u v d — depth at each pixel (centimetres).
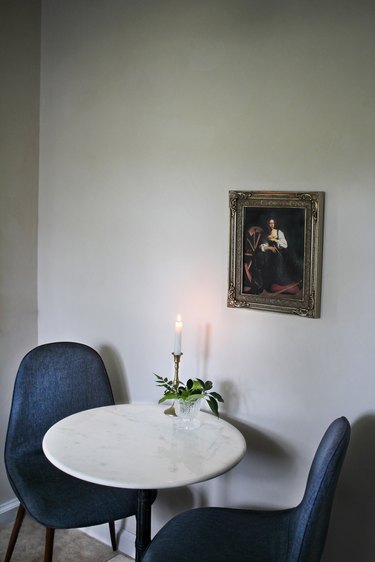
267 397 239
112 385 291
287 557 193
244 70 234
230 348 247
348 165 212
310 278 221
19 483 243
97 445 221
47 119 302
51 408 269
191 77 249
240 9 233
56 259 305
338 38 211
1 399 303
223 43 239
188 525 213
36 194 309
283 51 224
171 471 202
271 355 236
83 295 296
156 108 261
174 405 245
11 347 305
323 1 213
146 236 270
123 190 276
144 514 223
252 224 235
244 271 239
